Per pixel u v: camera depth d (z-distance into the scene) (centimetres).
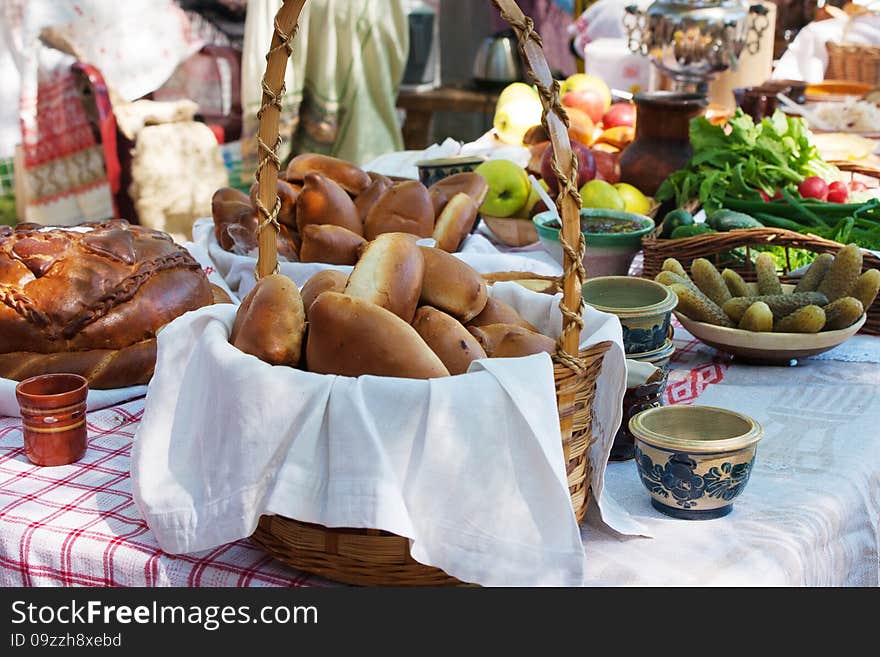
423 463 84
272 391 87
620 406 96
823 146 256
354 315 90
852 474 111
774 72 400
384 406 85
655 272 166
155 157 363
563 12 480
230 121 394
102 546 97
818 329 136
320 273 104
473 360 95
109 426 125
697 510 100
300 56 378
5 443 120
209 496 91
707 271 144
